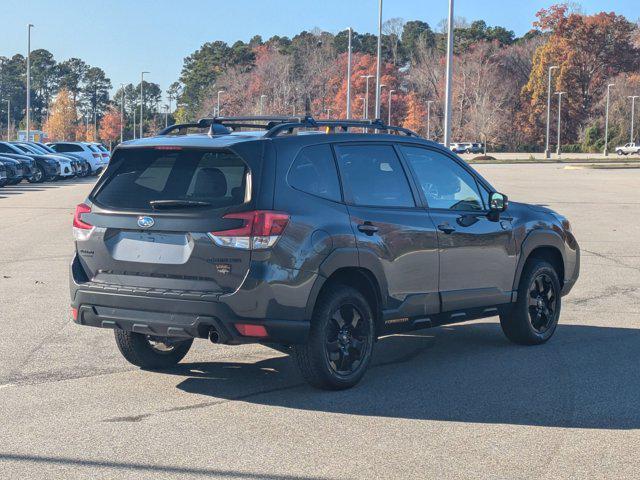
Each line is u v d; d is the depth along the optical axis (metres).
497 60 146.25
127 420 6.23
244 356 8.22
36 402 6.66
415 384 7.27
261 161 6.62
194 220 6.54
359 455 5.54
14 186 38.28
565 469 5.33
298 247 6.59
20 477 5.11
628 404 6.71
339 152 7.19
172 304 6.56
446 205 7.93
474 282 8.07
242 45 191.75
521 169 65.75
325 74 160.75
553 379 7.45
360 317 7.11
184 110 187.25
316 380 6.91
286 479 5.12
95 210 6.97
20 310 10.30
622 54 139.62
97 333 9.12
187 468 5.29
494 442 5.81
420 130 141.00
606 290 12.12
